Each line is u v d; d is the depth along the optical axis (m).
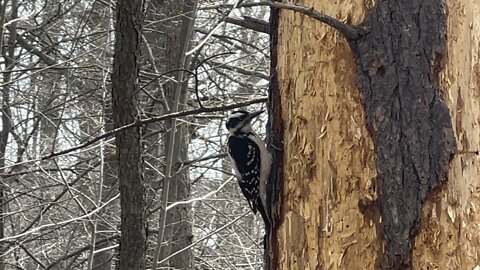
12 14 10.65
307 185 4.09
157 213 11.09
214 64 10.80
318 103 4.07
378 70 3.86
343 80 3.96
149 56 9.68
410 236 3.72
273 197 4.38
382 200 3.78
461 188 3.73
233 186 12.98
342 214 3.90
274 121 4.47
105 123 9.12
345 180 3.90
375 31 3.88
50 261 11.05
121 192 5.68
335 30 4.02
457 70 3.82
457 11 3.86
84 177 9.50
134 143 5.55
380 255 3.77
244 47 11.97
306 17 4.18
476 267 3.70
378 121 3.82
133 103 5.46
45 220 11.03
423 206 3.72
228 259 11.88
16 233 10.43
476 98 3.84
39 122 9.90
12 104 10.17
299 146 4.17
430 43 3.82
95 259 11.27
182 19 9.08
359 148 3.88
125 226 5.71
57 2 11.11
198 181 12.24
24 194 9.40
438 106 3.76
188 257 11.07
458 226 3.71
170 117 5.07
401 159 3.76
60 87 10.62
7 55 10.68
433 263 3.69
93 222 8.13
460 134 3.78
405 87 3.80
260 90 10.98
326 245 3.96
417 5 3.85
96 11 11.02
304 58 4.18
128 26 5.30
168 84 9.41
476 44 3.88
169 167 7.79
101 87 8.84
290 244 4.17
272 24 4.64
